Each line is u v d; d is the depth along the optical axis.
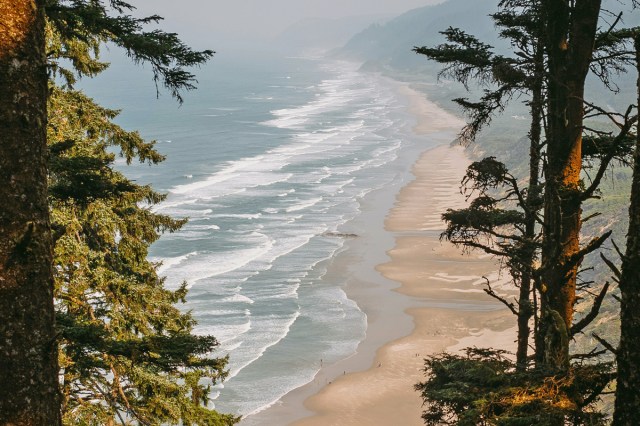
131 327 16.69
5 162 5.46
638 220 6.78
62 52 17.45
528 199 16.92
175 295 19.11
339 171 120.62
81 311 16.36
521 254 17.41
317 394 46.75
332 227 85.56
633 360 6.70
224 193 105.56
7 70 5.45
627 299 6.77
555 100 12.99
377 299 62.16
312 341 54.44
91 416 15.38
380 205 95.50
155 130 184.88
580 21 12.68
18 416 5.43
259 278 68.06
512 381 8.71
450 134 165.25
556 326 9.49
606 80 14.12
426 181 110.75
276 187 109.19
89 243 17.34
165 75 10.48
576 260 11.91
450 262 70.12
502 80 13.41
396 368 49.88
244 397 46.41
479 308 59.25
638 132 7.01
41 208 5.66
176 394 15.41
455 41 15.15
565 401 7.97
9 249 5.44
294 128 185.50
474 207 16.92
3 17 5.42
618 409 6.82
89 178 12.47
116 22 10.27
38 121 5.65
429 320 57.41
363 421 43.53
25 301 5.49
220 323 57.78
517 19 15.79
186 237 81.94
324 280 67.25
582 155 13.58
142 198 18.72
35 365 5.53
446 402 9.87
